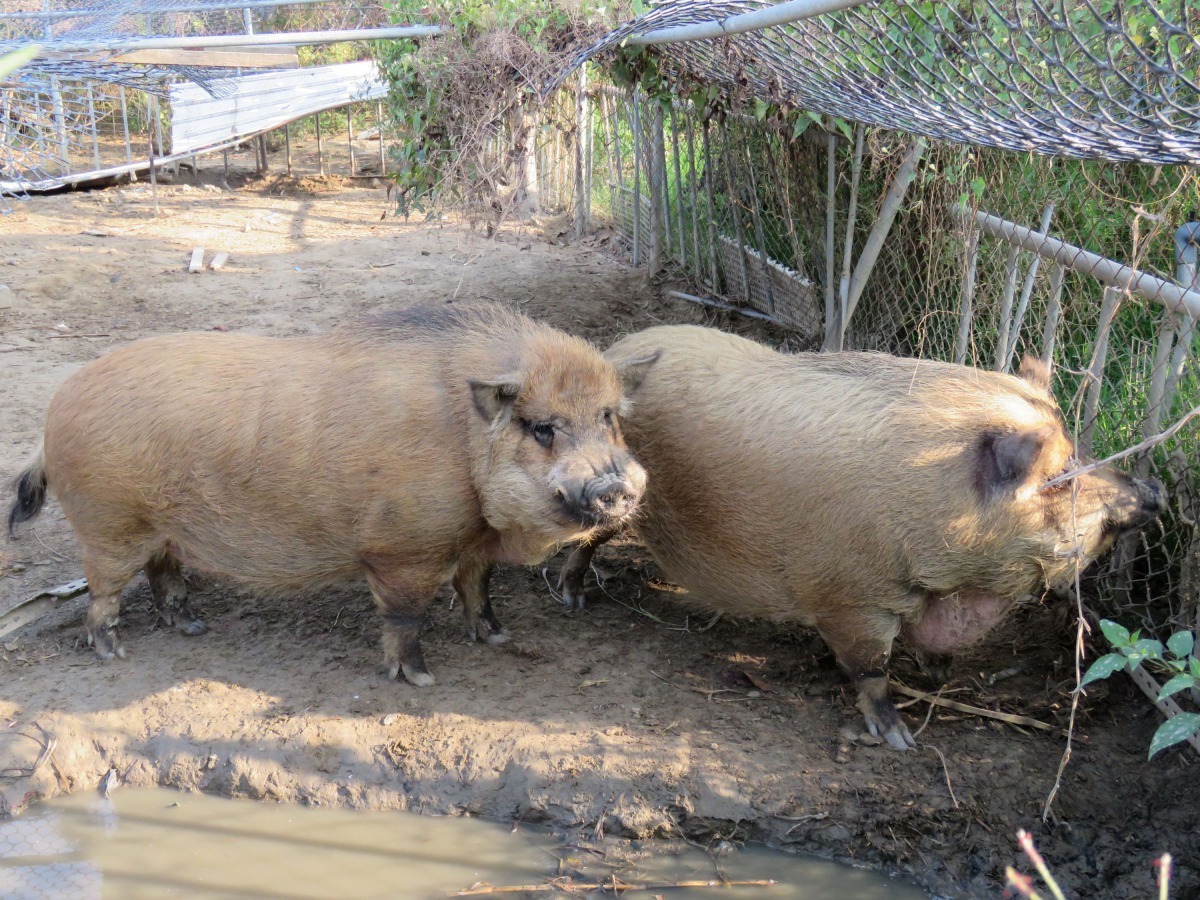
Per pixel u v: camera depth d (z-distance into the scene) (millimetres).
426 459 3078
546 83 3709
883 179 4074
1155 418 3213
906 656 3402
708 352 3273
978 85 2758
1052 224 3809
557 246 7457
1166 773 3041
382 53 4398
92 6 4711
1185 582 3154
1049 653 3371
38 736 3148
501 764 3111
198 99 8703
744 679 3320
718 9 3254
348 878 2957
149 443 3160
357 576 3275
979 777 3051
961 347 3711
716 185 5824
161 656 3371
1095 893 2889
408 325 3191
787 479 3062
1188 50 2621
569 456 2979
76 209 7988
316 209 8539
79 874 2957
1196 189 3254
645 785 3059
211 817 3086
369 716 3209
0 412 4418
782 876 2961
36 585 3600
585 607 3584
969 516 2959
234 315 5621
